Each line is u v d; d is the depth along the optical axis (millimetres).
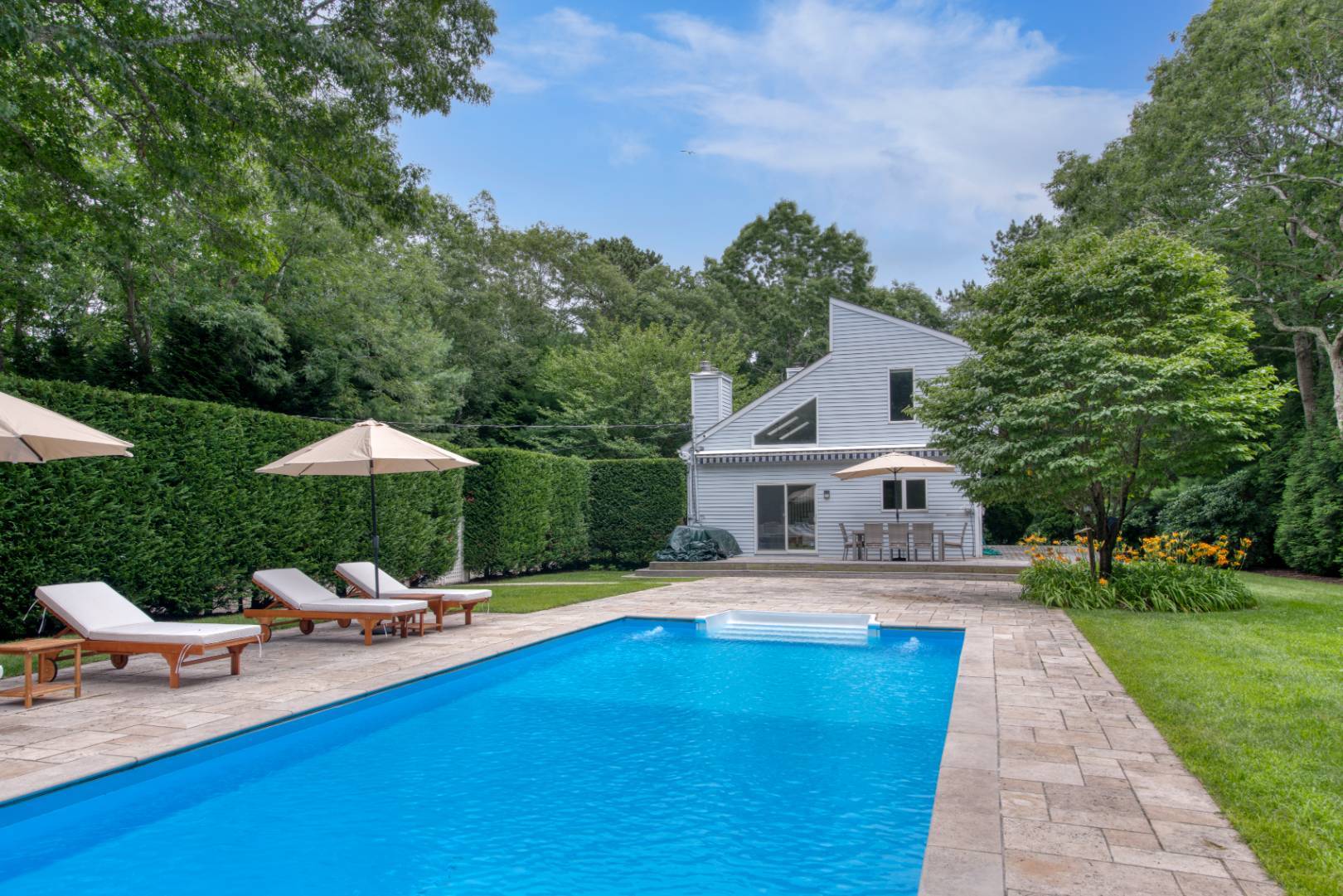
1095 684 8438
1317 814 4680
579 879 4715
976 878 3900
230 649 9422
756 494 29094
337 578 17344
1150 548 16906
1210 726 6633
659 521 29078
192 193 14898
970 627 12672
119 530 12719
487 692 9758
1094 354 14422
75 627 9086
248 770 6820
